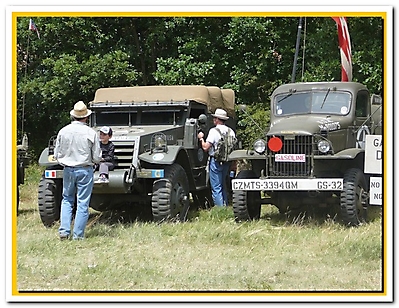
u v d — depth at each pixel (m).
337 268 6.37
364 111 9.65
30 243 7.47
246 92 16.41
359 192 8.30
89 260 6.78
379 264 6.46
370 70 14.88
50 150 8.95
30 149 17.31
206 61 16.33
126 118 9.99
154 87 10.31
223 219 9.03
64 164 7.67
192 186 9.78
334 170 8.80
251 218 8.96
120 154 8.72
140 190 8.95
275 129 8.60
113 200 9.05
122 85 16.12
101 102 10.16
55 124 17.77
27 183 14.55
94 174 8.31
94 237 7.84
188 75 15.88
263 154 8.64
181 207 8.88
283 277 6.09
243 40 16.09
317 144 8.38
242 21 15.87
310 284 5.83
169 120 9.89
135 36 17.03
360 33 15.12
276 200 9.02
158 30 16.45
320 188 8.16
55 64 15.64
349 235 7.59
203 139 10.18
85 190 7.73
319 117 9.12
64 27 15.96
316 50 15.68
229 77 16.67
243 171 8.99
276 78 16.38
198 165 10.27
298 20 16.34
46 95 15.97
